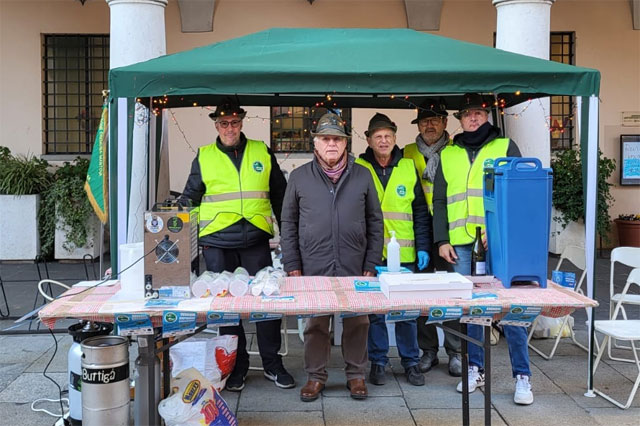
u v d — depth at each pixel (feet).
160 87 11.66
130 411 11.75
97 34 32.65
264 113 32.89
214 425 10.77
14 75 32.53
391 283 10.12
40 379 14.55
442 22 32.76
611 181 33.01
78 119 33.53
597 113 12.51
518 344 12.93
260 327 13.96
